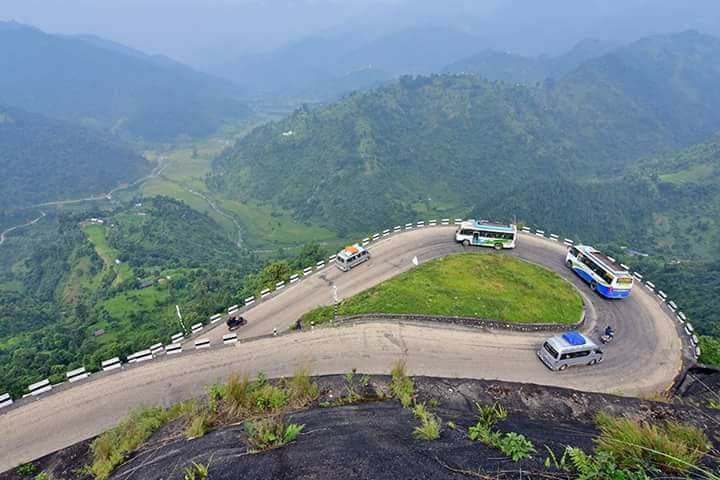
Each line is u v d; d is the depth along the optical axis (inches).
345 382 762.8
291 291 1504.7
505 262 1656.0
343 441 467.2
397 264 1676.9
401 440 472.1
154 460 504.4
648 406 676.1
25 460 807.1
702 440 453.4
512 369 1056.2
